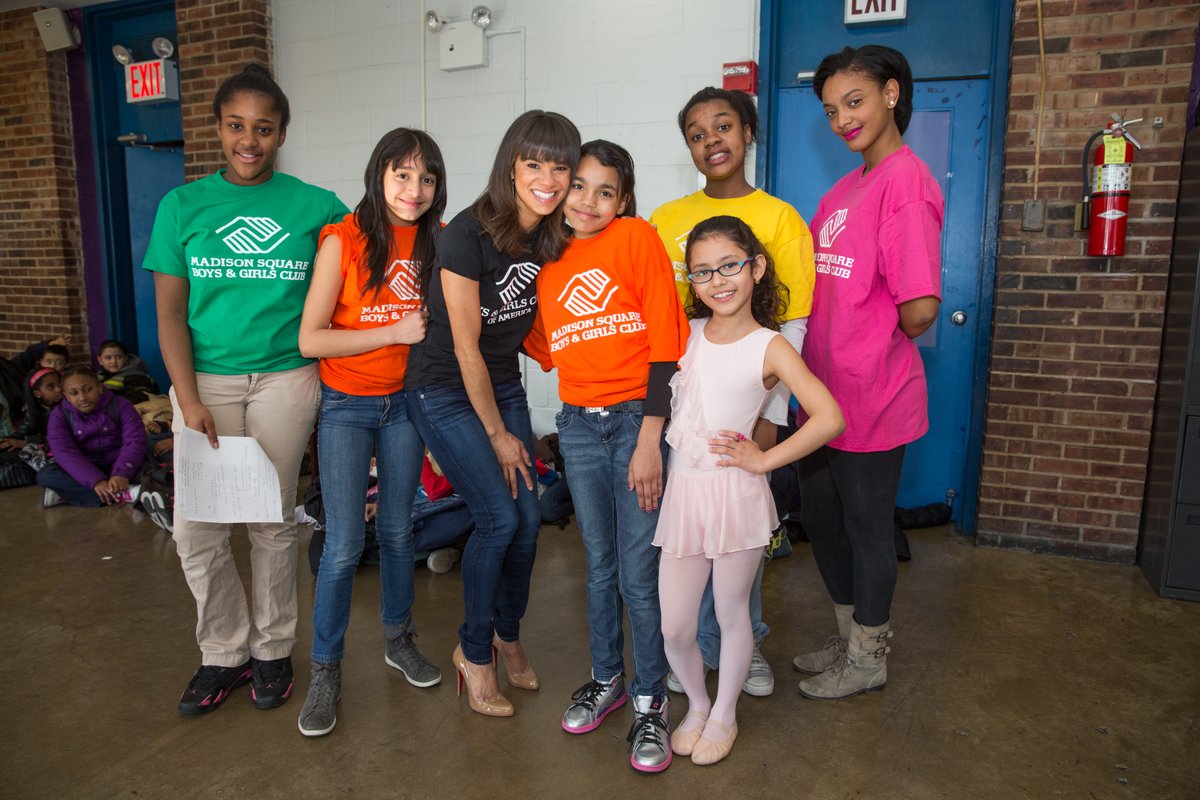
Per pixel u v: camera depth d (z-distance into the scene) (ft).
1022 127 10.16
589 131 12.65
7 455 13.78
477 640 6.49
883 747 6.30
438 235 6.11
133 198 17.60
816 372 6.68
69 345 17.62
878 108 6.17
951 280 11.41
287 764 6.07
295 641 7.31
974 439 11.21
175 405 6.34
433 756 6.17
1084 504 10.39
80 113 17.35
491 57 13.15
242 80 6.11
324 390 6.35
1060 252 10.16
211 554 6.63
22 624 8.43
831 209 6.73
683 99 12.02
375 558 9.96
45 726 6.56
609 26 12.32
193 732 6.48
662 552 5.89
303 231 6.36
